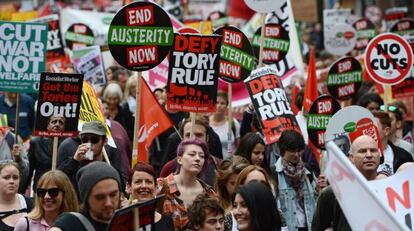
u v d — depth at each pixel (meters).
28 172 12.24
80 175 7.83
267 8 14.20
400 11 27.52
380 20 32.38
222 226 8.92
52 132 10.59
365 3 36.78
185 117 14.68
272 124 12.73
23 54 12.19
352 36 22.19
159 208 9.66
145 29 10.98
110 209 7.56
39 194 9.09
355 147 9.14
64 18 25.06
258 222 8.45
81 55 18.55
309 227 11.13
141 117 12.38
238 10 24.12
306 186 11.25
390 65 13.82
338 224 8.79
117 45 10.94
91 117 12.24
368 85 17.23
